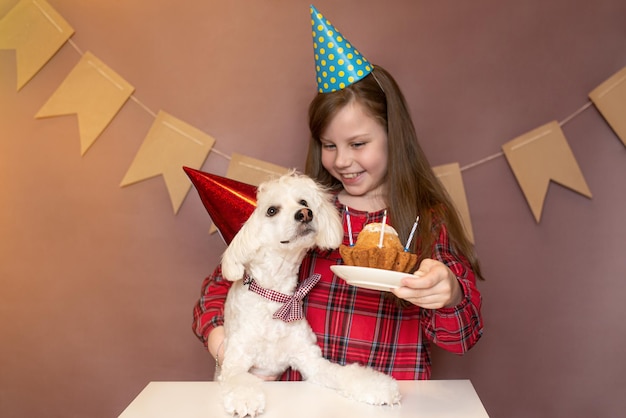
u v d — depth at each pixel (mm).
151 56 2615
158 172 2588
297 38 2621
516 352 2607
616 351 2562
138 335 2674
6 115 2621
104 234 2656
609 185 2535
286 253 1648
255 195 1811
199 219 2646
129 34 2609
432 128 2590
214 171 2629
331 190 2016
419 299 1344
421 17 2588
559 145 2486
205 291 1948
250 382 1434
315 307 1812
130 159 2629
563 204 2564
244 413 1285
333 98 1783
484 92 2572
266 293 1642
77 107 2590
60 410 2672
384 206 1920
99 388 2676
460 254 1827
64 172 2639
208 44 2625
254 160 2576
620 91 2451
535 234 2582
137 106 2621
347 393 1420
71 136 2631
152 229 2656
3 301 2666
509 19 2555
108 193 2643
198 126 2629
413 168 1886
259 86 2633
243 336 1633
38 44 2586
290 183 1701
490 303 2605
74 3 2602
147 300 2672
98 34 2607
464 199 2529
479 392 2625
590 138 2529
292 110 2631
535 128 2551
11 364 2668
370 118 1794
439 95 2588
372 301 1803
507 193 2586
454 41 2578
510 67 2561
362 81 1813
